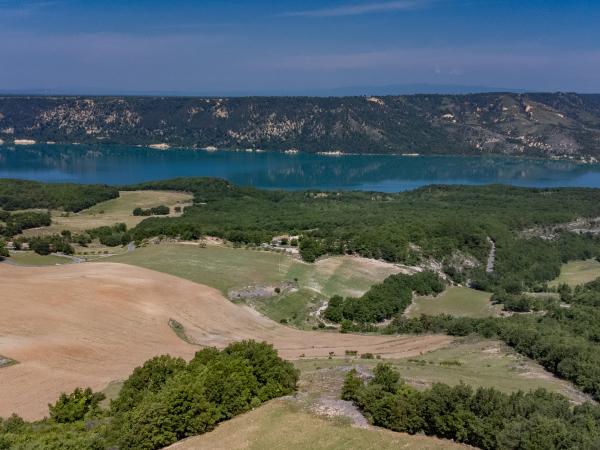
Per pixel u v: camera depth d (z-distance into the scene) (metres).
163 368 49.12
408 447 38.84
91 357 65.31
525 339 78.31
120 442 38.16
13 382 55.19
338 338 92.00
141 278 101.31
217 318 92.69
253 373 47.09
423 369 63.41
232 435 40.53
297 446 38.78
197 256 126.75
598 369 62.28
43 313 76.25
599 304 122.69
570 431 39.66
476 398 41.91
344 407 44.69
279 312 105.06
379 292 115.19
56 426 42.91
